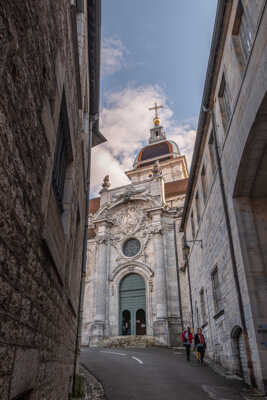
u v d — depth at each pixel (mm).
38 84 3232
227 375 11617
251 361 9734
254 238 10453
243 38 10242
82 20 8883
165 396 8758
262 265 10055
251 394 8695
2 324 2400
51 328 4852
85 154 11250
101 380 11055
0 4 2061
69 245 6762
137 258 31219
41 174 3529
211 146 15484
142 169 49656
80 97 7531
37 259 3594
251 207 10914
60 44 4551
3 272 2404
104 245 32656
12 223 2568
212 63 12961
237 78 10438
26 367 3178
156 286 28828
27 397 3471
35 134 3191
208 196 15602
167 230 31484
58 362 5750
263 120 8469
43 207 3697
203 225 17391
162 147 55500
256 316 9367
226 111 12539
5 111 2252
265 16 7613
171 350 22938
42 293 4020
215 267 14578
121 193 34938
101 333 28359
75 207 8102
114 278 31328
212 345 16000
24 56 2680
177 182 36500
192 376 11773
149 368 13586
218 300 14773
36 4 3006
